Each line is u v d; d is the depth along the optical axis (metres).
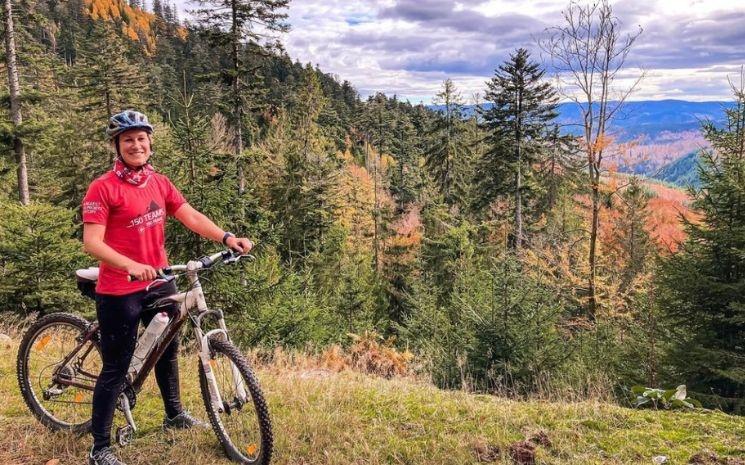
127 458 3.55
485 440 3.75
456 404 4.52
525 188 30.61
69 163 30.50
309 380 5.33
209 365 3.31
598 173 18.02
